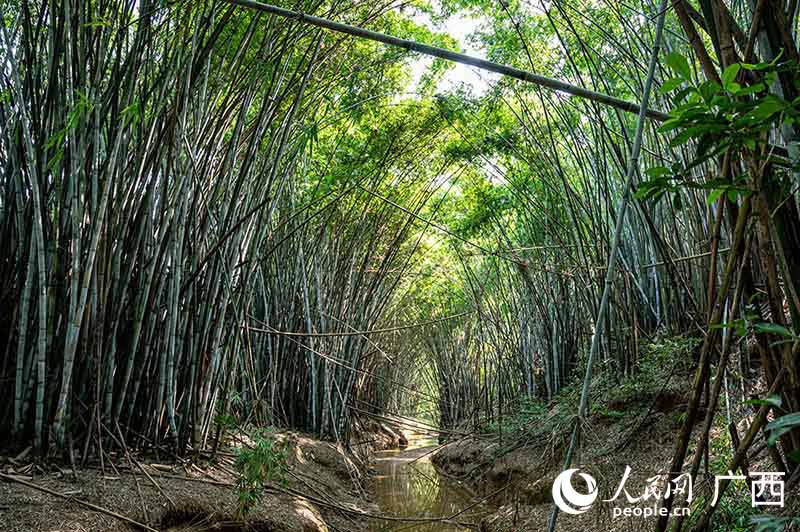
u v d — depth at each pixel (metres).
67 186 3.57
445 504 6.73
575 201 6.41
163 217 3.88
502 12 6.27
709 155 1.53
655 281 5.73
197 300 4.25
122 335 3.92
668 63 1.44
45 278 3.41
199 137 4.35
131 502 3.20
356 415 9.77
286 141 4.79
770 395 1.54
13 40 3.68
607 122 6.09
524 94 6.75
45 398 3.47
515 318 8.88
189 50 3.78
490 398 9.77
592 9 5.59
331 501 5.31
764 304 3.72
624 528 3.45
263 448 3.77
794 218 1.81
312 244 7.81
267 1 4.15
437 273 12.38
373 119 7.67
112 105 3.52
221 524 3.48
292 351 7.62
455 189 10.77
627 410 4.87
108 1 3.52
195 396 4.16
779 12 1.79
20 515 2.77
